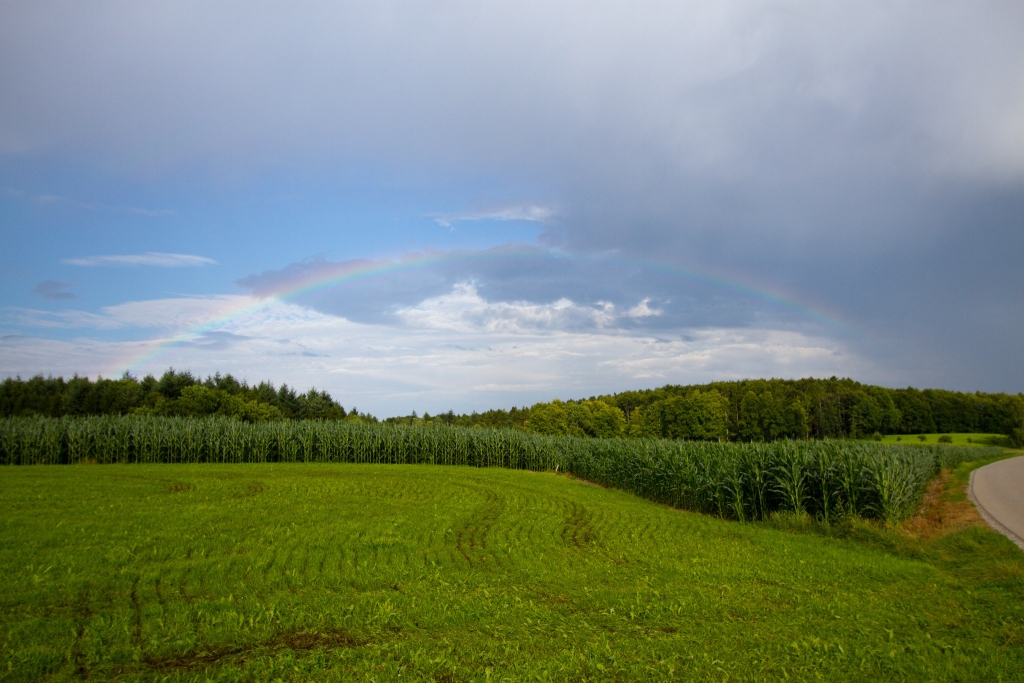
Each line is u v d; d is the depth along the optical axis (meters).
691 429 99.31
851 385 121.25
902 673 6.49
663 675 6.50
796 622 8.55
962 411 114.75
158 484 27.36
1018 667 6.55
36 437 41.16
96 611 8.80
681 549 14.91
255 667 6.64
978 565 11.99
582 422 106.00
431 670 6.62
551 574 11.84
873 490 18.23
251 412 80.12
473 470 42.44
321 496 23.98
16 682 6.21
